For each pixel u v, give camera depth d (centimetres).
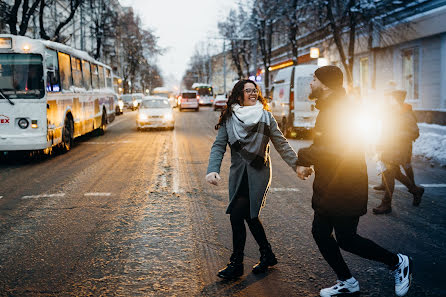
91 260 417
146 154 1201
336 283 355
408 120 581
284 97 1672
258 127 352
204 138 1647
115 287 356
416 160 1091
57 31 2336
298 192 725
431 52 1806
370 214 584
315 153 312
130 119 2970
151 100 2112
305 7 2222
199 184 784
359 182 311
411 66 1988
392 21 1969
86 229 517
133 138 1675
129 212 593
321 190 317
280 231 508
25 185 797
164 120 1967
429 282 364
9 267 401
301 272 387
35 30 3122
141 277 376
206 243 465
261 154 354
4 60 1079
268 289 351
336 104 312
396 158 579
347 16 2006
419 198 623
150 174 886
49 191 738
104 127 1930
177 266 401
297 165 335
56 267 400
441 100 1742
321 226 325
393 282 364
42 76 1090
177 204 637
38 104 1084
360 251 322
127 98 4800
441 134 1336
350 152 307
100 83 1888
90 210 605
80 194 709
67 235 495
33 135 1081
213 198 675
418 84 1919
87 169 962
